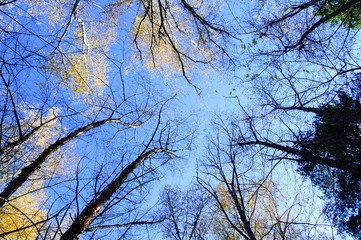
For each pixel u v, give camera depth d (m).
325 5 5.77
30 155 5.58
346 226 5.49
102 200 4.16
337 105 5.75
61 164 6.24
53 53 4.40
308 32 5.51
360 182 5.44
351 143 5.38
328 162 5.46
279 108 6.43
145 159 6.39
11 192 3.87
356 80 5.11
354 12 5.98
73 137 5.54
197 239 6.08
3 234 2.34
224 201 8.90
